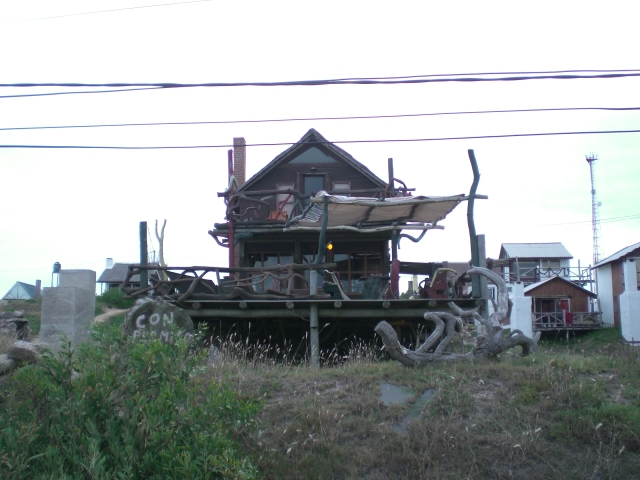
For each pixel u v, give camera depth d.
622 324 31.36
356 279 19.41
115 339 6.02
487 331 8.72
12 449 4.93
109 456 5.00
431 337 8.55
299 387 7.74
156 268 11.88
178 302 11.41
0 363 7.68
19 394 6.24
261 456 6.06
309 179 22.78
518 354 9.12
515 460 6.23
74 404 5.25
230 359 8.96
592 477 6.00
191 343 6.88
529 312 32.31
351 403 7.19
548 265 48.53
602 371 7.91
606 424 6.57
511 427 6.66
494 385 7.55
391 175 17.67
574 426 6.57
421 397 7.39
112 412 5.33
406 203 12.34
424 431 6.58
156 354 5.68
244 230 18.08
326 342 13.01
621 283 35.69
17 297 44.41
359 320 12.59
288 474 6.09
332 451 6.41
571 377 7.54
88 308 11.66
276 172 22.66
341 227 15.13
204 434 5.14
